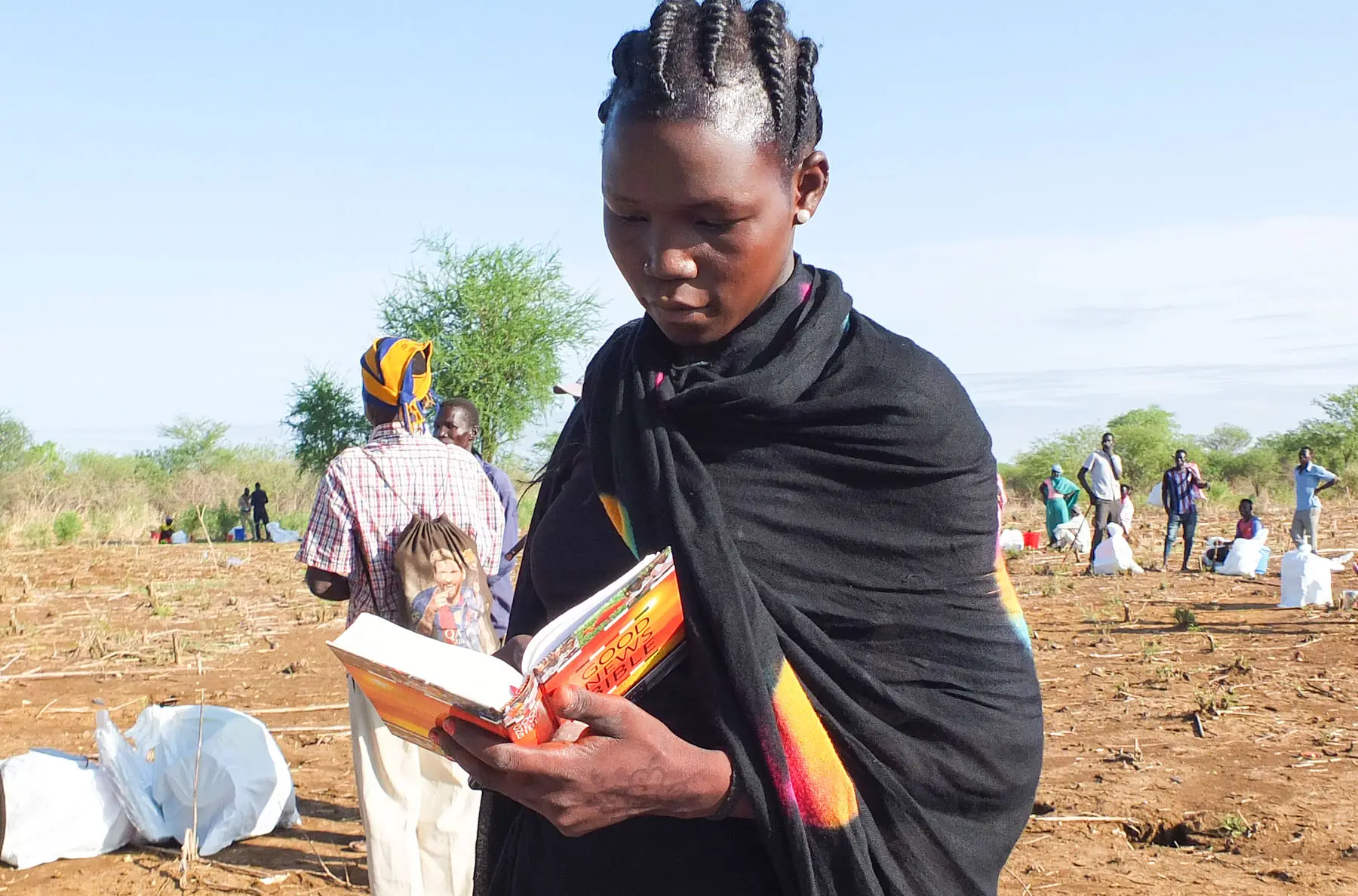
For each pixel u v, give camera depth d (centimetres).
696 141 148
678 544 155
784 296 164
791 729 150
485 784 146
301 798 658
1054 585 1573
